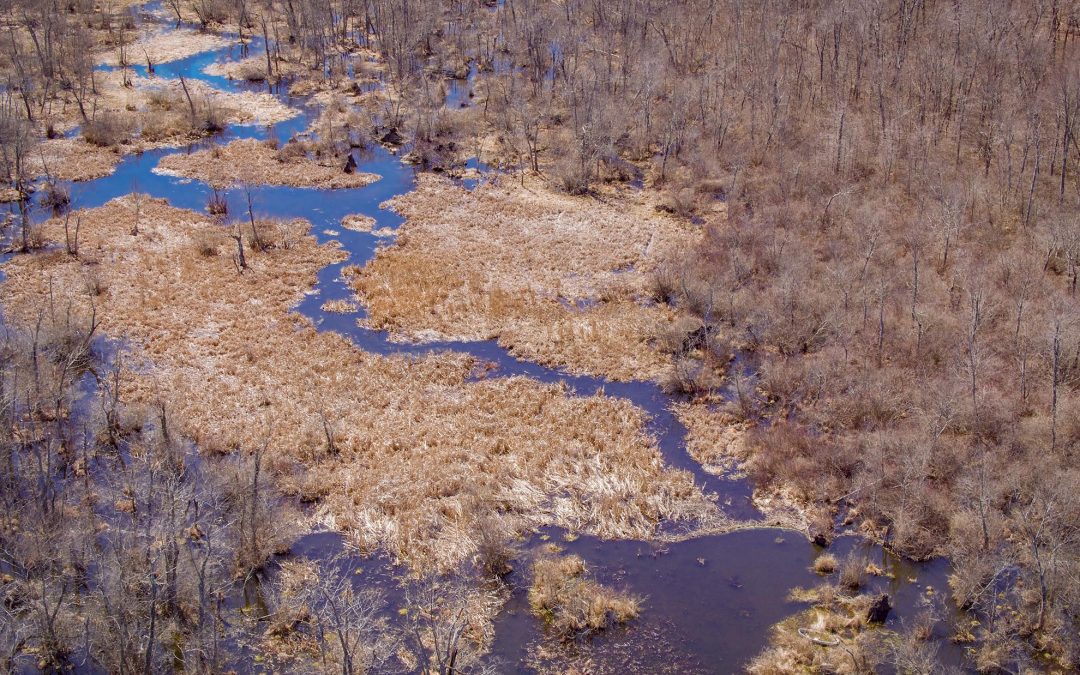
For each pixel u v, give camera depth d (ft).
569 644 92.63
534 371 140.67
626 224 191.01
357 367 138.62
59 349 131.23
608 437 124.36
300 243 179.11
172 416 123.95
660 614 96.73
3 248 171.22
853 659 88.02
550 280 166.91
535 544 106.32
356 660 86.43
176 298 156.25
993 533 102.53
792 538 108.37
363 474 115.55
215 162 217.15
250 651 90.33
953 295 151.43
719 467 120.47
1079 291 149.79
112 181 206.80
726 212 194.80
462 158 225.15
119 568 84.79
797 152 209.67
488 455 119.96
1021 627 92.94
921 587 99.96
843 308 148.66
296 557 103.14
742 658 91.35
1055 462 110.01
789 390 133.69
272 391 131.75
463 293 161.48
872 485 111.34
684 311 155.84
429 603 95.40
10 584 93.97
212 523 92.32
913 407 124.67
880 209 178.29
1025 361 128.98
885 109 222.69
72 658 88.84
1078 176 186.19
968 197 177.17
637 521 110.22
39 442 116.98
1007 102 205.36
